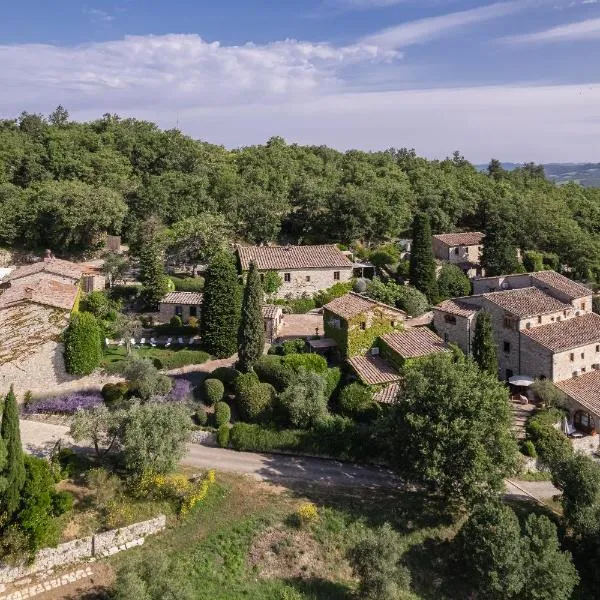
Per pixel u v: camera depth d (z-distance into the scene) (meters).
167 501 35.97
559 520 39.78
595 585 36.09
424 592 34.06
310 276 75.06
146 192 86.50
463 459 36.88
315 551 34.88
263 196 91.44
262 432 44.44
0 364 46.28
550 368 52.66
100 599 29.98
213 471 38.88
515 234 97.38
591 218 115.50
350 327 53.03
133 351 54.53
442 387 38.34
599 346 56.28
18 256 80.94
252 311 49.88
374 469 43.94
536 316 56.75
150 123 131.75
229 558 33.53
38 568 30.61
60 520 32.84
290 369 48.84
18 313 46.47
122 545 33.03
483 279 76.12
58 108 134.50
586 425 50.03
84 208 77.88
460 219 111.44
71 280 63.06
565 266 96.50
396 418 40.12
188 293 66.25
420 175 127.81
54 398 46.50
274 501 38.00
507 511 35.03
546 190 141.62
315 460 44.25
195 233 74.56
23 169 100.00
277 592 32.22
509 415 38.88
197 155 109.56
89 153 104.94
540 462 46.81
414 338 53.69
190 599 28.69
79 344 47.50
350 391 47.97
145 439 34.91
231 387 49.41
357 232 89.38
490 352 51.69
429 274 76.25
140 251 74.19
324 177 119.25
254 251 77.06
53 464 35.84
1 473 29.94
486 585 33.38
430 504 40.12
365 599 31.84
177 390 47.91
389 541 32.91
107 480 34.88
